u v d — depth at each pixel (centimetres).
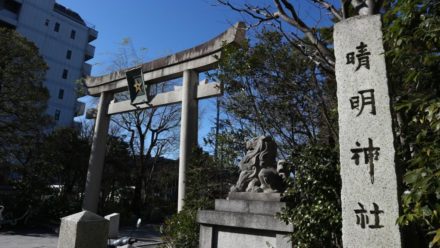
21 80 1722
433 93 367
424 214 302
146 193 2730
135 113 2530
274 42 809
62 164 2061
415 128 439
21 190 1764
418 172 299
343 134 384
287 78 786
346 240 354
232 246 645
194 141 1122
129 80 1375
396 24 363
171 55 1252
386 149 357
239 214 639
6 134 1697
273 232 598
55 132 2141
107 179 2408
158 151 2753
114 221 1310
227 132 980
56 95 3856
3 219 1662
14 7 3694
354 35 407
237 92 874
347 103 391
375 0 433
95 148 1484
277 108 809
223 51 885
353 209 358
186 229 830
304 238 492
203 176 1050
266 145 732
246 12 570
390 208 340
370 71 387
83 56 4209
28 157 1873
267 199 646
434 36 337
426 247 395
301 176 519
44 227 1739
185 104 1145
